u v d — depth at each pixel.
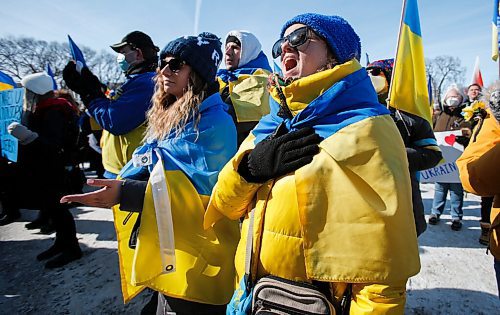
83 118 5.70
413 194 1.90
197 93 1.59
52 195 3.08
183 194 1.47
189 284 1.43
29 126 3.08
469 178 1.48
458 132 3.86
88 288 2.74
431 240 3.64
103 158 2.44
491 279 2.78
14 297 2.62
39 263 3.18
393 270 0.87
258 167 1.07
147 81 2.17
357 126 0.95
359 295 0.92
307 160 0.99
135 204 1.45
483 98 1.63
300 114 1.06
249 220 1.15
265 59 3.38
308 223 0.96
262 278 1.06
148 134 1.71
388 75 2.39
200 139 1.52
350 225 0.91
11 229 4.13
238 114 2.50
